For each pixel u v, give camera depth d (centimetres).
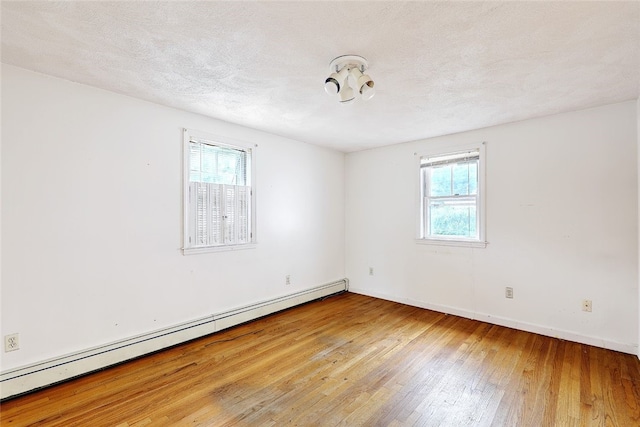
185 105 285
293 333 320
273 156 385
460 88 245
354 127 353
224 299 333
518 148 329
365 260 471
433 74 220
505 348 283
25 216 214
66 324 231
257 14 155
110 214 253
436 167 402
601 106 283
